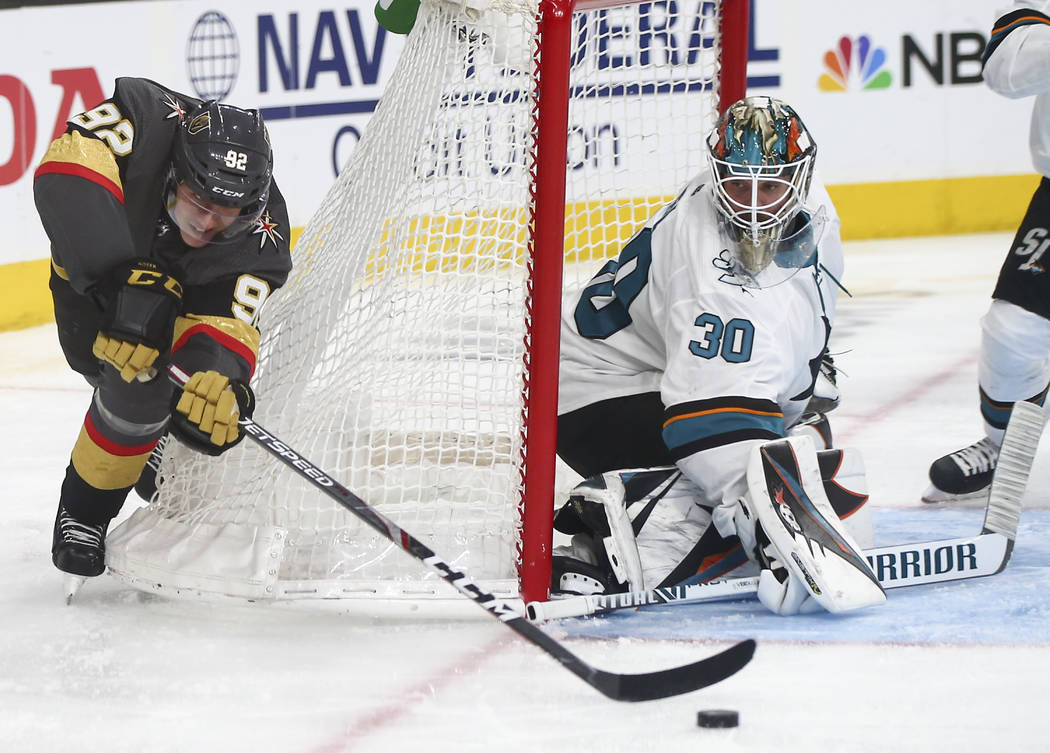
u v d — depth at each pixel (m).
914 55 30.97
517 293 9.07
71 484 9.23
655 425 10.11
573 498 9.28
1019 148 31.36
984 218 31.62
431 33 9.17
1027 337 11.38
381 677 7.67
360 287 9.35
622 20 11.38
